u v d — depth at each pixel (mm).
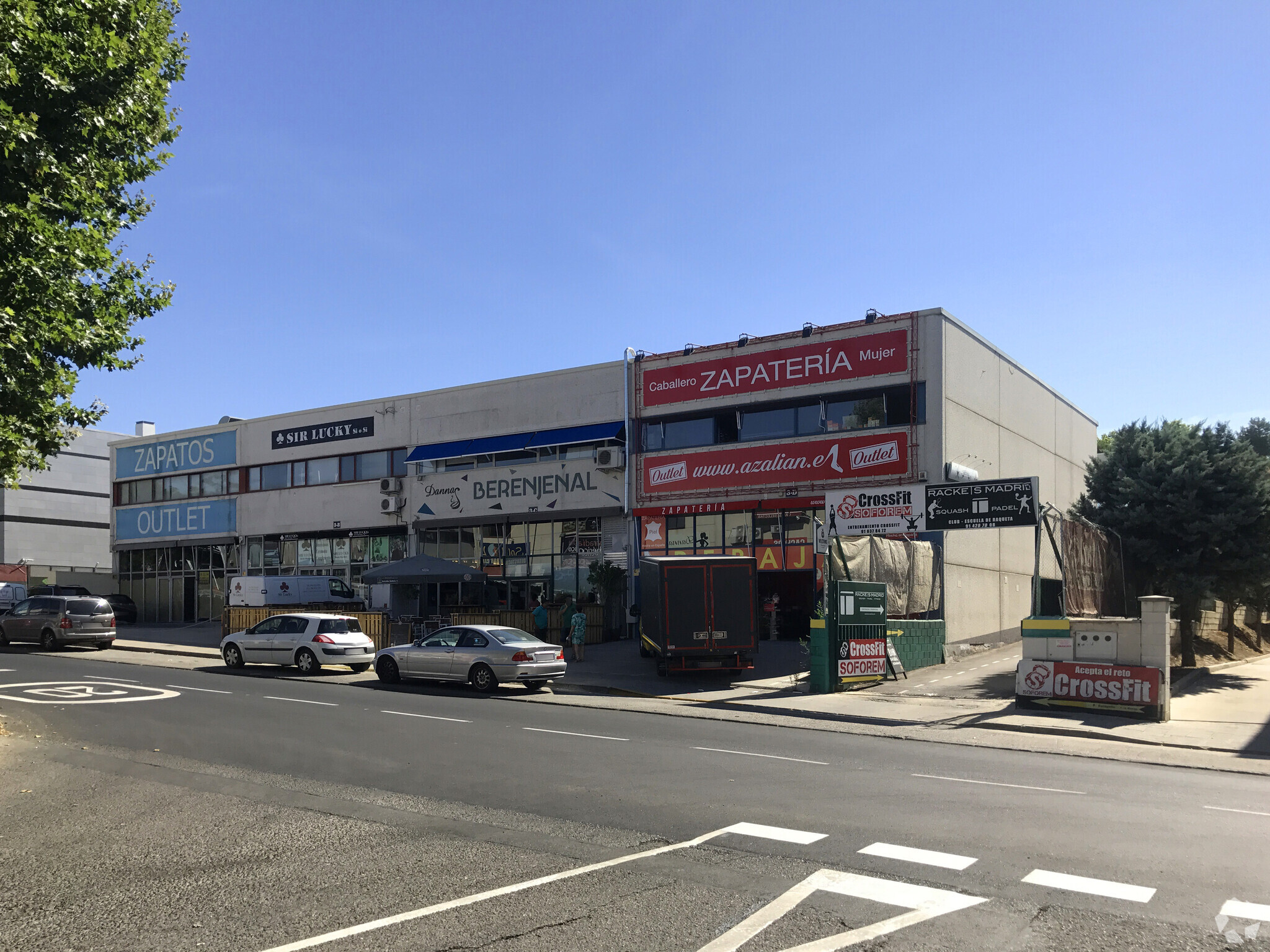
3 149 10344
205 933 5453
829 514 22047
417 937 5367
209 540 42156
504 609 31734
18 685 18703
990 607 28672
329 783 9688
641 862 6836
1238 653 33594
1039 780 10484
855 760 11648
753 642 21062
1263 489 24312
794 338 28141
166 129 13492
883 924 5555
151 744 12023
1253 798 9562
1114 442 27922
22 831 7805
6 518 53062
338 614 27344
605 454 30750
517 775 10180
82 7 11680
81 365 12734
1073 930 5469
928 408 25844
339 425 38531
